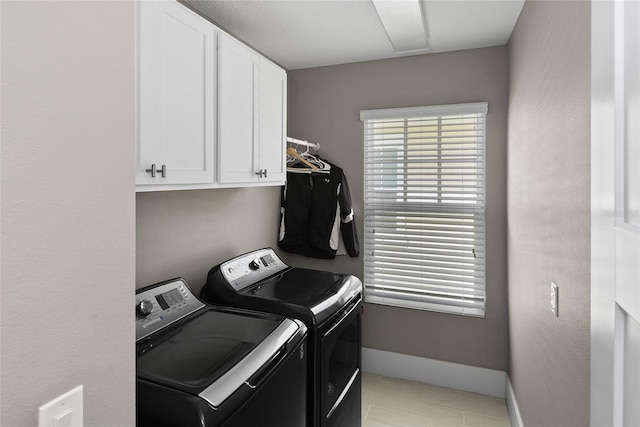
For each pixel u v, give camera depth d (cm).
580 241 115
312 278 225
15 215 52
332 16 219
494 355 271
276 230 299
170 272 196
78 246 61
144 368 120
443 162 277
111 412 67
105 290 66
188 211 207
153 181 133
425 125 278
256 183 200
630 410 62
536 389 177
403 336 294
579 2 113
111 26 66
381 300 296
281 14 217
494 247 269
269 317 163
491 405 259
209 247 224
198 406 102
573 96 120
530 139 186
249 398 118
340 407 195
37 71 54
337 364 195
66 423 59
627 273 60
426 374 288
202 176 158
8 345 51
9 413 51
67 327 59
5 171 51
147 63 129
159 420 103
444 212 281
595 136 78
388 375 298
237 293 191
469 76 268
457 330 280
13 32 51
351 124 300
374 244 299
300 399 155
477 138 271
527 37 192
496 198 267
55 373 57
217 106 168
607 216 70
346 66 300
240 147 184
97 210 64
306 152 291
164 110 137
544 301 161
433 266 283
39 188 55
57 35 57
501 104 262
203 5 206
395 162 290
